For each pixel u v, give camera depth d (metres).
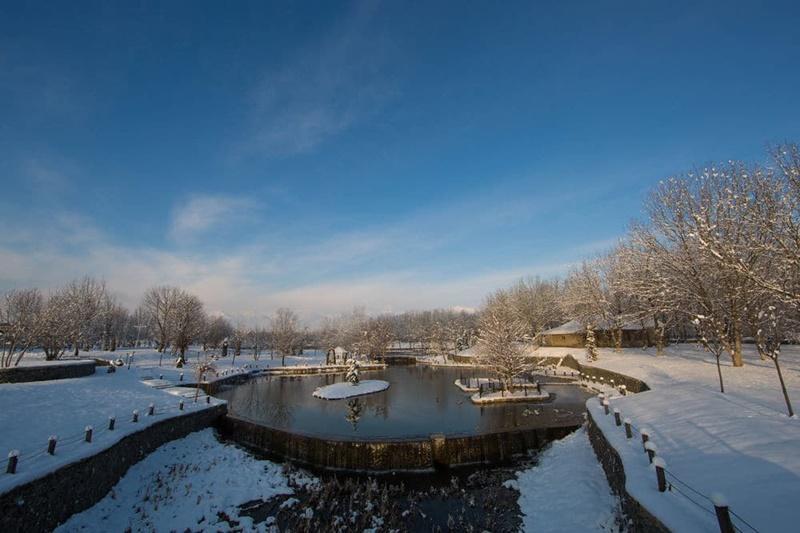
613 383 41.00
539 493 17.44
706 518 8.77
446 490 19.89
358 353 88.44
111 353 71.88
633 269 38.44
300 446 25.62
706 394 20.00
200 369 42.66
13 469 14.26
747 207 20.31
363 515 17.23
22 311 43.19
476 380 53.75
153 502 17.84
